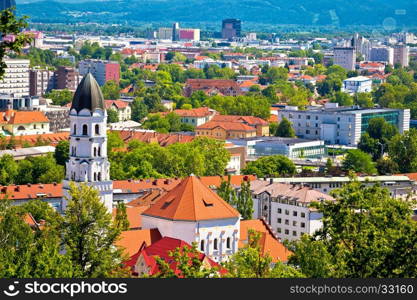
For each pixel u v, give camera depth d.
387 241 190.88
